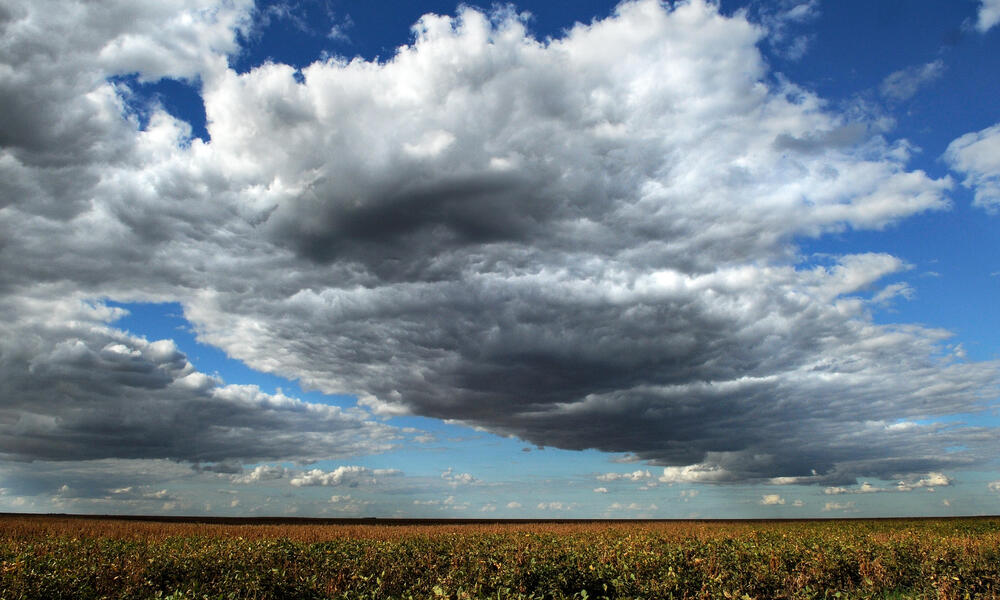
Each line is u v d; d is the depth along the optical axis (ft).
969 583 59.21
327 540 98.78
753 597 53.06
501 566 58.23
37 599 48.47
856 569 67.10
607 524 192.54
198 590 52.19
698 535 110.83
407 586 58.18
